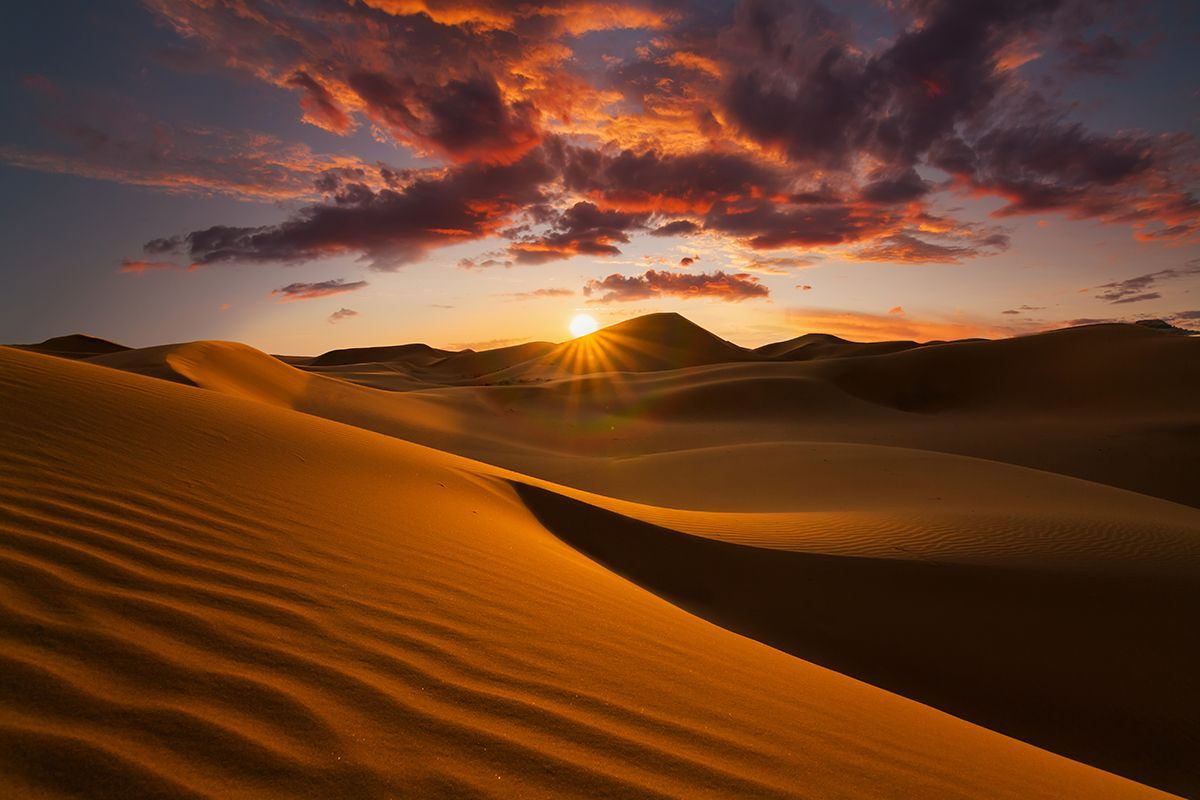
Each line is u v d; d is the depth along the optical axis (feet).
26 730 5.37
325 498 18.15
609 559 30.45
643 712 8.91
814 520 43.16
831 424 168.86
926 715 14.58
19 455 13.74
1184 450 131.03
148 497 13.42
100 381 25.03
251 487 16.81
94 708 5.90
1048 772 12.02
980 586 31.24
